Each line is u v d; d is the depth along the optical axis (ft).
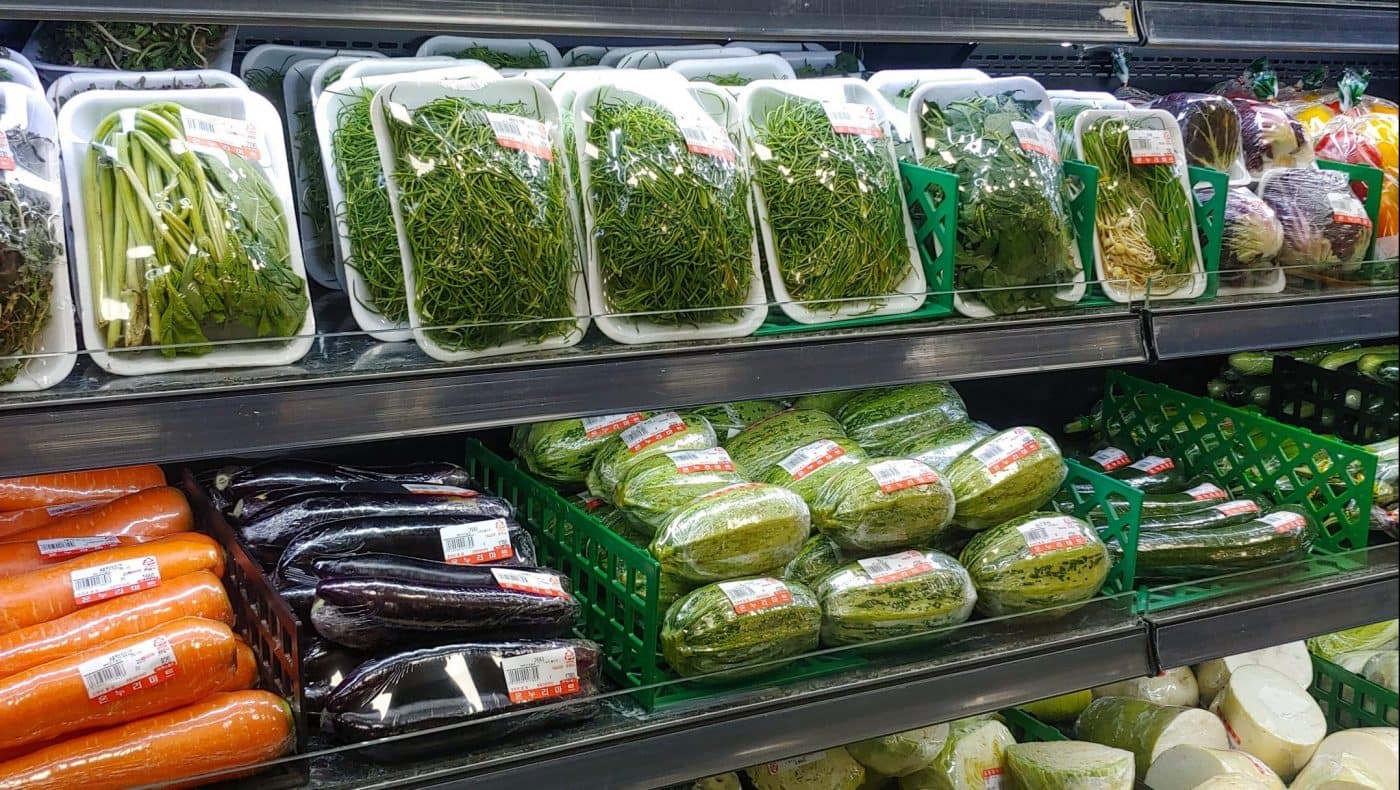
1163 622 5.45
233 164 4.42
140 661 3.93
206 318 4.12
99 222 4.15
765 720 4.63
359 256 4.75
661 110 5.10
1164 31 5.11
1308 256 6.43
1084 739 6.37
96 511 4.80
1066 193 5.78
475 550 4.86
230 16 3.74
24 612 4.14
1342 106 7.68
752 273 5.09
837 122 5.46
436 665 4.33
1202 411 6.98
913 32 4.63
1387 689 6.70
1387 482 6.43
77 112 4.42
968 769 5.62
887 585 5.07
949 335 5.00
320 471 5.24
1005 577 5.32
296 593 4.50
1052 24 4.87
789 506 5.06
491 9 4.04
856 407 6.46
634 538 5.45
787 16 4.44
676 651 4.73
